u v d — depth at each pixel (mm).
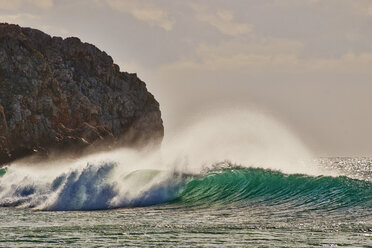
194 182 151250
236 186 150000
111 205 143375
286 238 94750
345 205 127500
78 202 144750
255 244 90438
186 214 126688
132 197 145750
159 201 146000
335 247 87938
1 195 160375
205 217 121000
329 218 114438
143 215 126062
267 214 122875
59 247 89312
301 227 104812
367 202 127688
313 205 130500
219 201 143125
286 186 144750
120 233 100688
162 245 90375
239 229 103688
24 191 159500
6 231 103938
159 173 153125
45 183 160500
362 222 108625
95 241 93688
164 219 118688
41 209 141750
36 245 90875
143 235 98625
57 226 109375
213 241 92938
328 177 142375
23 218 123125
